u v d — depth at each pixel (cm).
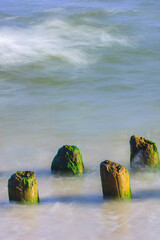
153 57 1994
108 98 1383
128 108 1274
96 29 2595
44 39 2303
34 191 708
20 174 714
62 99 1382
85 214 688
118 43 2255
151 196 740
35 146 985
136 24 2738
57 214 689
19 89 1519
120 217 677
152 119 1167
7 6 3447
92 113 1230
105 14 3062
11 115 1223
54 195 753
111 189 711
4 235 635
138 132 1064
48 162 888
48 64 1864
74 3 3622
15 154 938
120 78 1645
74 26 2658
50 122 1156
